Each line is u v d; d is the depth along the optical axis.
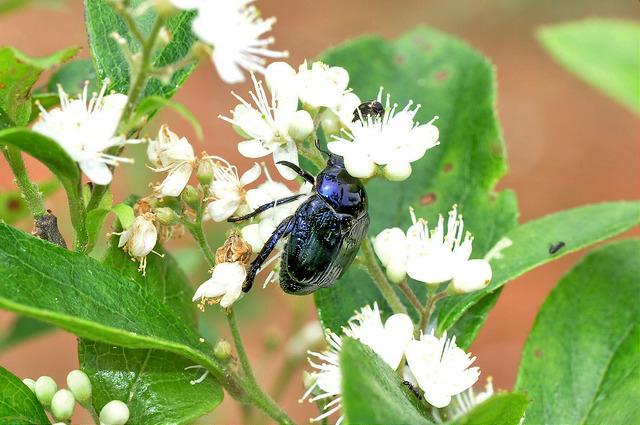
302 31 0.62
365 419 0.15
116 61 0.17
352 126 0.17
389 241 0.17
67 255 0.17
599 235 0.18
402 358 0.17
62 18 0.55
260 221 0.18
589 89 0.56
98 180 0.16
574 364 0.18
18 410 0.17
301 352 0.22
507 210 0.19
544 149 0.52
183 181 0.17
